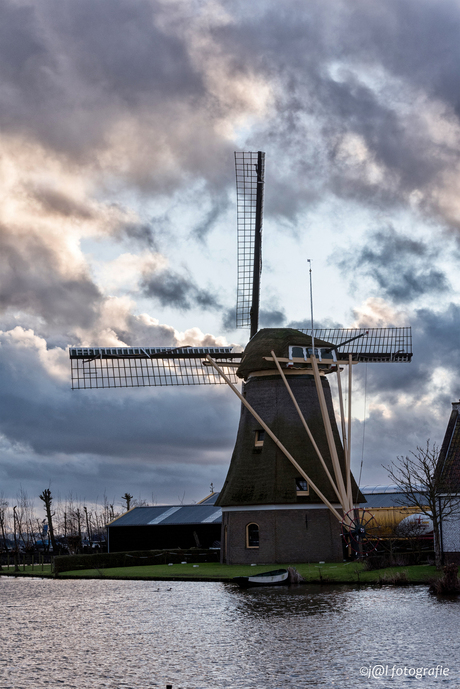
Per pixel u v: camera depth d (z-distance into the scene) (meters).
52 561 69.38
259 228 62.66
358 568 46.19
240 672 23.00
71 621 34.09
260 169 62.00
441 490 44.09
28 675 23.47
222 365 60.75
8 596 45.56
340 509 54.41
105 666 24.50
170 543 74.81
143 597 41.81
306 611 33.12
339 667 23.14
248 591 41.66
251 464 56.44
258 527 54.78
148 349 61.31
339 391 54.47
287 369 57.56
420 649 25.00
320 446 56.25
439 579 37.25
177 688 21.47
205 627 30.73
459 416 47.88
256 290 63.34
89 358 60.12
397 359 62.03
